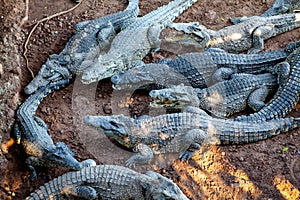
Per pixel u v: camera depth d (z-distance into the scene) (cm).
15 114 1206
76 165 1080
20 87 1310
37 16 1539
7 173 1121
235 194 1090
